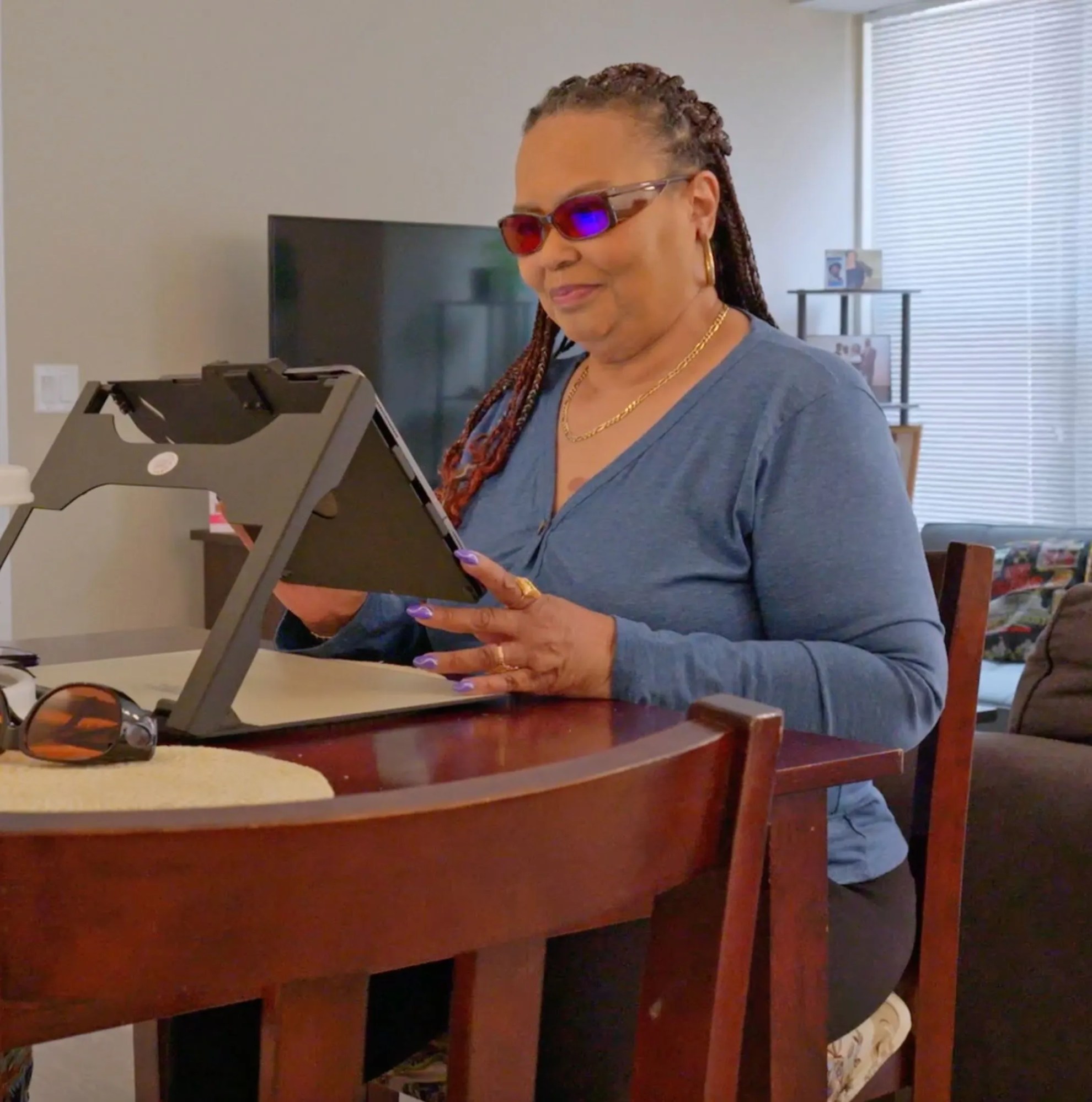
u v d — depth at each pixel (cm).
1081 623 166
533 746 81
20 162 344
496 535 128
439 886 49
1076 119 504
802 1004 84
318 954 47
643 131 121
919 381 554
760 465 115
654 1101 63
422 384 402
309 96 393
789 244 530
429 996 107
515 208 129
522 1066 57
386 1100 125
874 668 106
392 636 124
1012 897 156
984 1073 161
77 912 44
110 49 356
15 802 63
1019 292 523
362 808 47
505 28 434
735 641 117
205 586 379
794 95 525
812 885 83
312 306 380
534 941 57
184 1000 46
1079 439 513
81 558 363
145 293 366
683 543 117
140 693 92
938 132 536
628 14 467
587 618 98
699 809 58
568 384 133
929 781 115
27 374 348
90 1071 198
